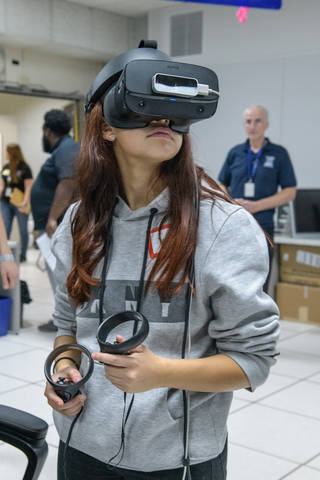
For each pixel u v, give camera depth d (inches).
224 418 38.8
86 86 335.3
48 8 282.0
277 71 254.8
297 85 249.8
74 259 39.7
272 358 36.7
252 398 118.4
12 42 287.7
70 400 36.3
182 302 36.1
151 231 37.6
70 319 43.1
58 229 43.3
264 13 255.6
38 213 159.5
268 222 161.5
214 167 278.7
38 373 129.6
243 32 263.0
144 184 38.2
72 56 321.4
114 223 39.2
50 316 185.5
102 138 38.8
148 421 36.4
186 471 36.8
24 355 142.7
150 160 35.7
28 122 320.5
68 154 150.3
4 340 155.9
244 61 264.1
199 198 37.0
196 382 33.8
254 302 34.5
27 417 45.6
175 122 34.3
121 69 35.0
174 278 35.9
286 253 187.9
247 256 35.2
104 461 37.6
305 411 112.3
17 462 89.6
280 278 190.7
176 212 36.3
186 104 33.4
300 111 250.1
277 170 163.0
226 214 35.9
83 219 39.8
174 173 36.9
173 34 287.1
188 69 33.8
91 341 39.3
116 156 39.0
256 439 100.2
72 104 333.7
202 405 37.7
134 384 31.9
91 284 38.8
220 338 36.5
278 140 257.6
